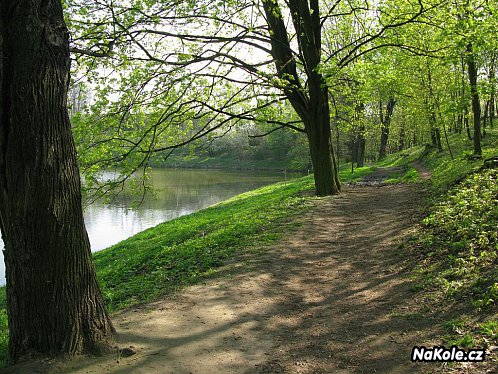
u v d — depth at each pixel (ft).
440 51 52.95
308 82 54.70
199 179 182.70
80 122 37.58
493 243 23.30
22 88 14.33
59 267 15.07
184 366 15.48
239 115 48.91
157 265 33.78
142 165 41.34
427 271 23.53
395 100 133.28
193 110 44.57
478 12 40.91
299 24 52.49
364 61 57.62
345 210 47.26
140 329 18.57
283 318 20.26
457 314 17.54
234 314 20.67
